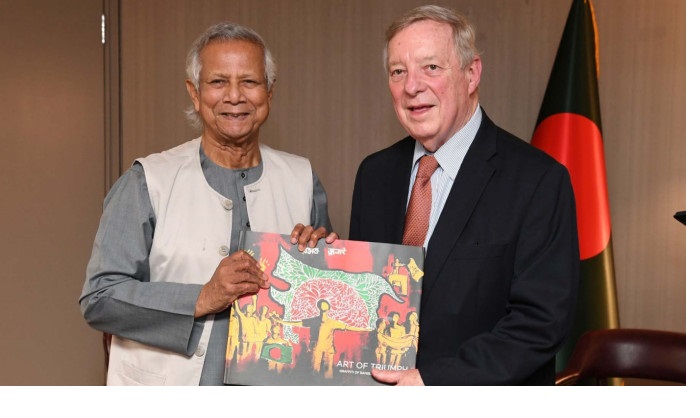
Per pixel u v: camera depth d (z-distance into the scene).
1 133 3.18
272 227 1.63
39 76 3.19
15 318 3.21
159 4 3.16
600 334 2.31
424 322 1.45
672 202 3.04
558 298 1.38
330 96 3.16
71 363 3.24
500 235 1.43
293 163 1.75
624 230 3.09
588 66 2.84
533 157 1.48
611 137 3.08
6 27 3.17
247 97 1.55
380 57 3.14
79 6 3.17
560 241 1.42
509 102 3.12
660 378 2.23
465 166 1.49
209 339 1.50
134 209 1.53
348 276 1.42
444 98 1.45
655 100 3.04
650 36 3.04
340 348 1.39
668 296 3.06
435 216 1.53
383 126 3.16
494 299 1.43
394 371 1.37
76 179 3.21
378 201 1.65
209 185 1.59
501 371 1.34
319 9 3.15
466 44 1.47
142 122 3.19
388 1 3.13
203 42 1.58
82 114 3.20
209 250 1.54
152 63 3.17
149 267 1.55
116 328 1.50
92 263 1.52
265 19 3.15
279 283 1.41
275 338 1.39
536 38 3.10
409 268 1.42
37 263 3.21
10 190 3.20
